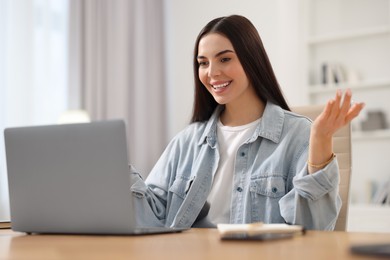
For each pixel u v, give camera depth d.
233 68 1.78
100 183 1.22
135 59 4.44
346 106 1.26
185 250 0.93
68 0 4.05
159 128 4.57
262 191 1.66
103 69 4.25
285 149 1.68
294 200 1.47
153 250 0.94
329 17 4.26
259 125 1.74
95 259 0.84
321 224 1.42
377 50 4.09
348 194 1.75
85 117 3.80
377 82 3.97
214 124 1.87
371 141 4.06
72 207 1.26
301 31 4.21
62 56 4.03
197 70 1.92
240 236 1.08
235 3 4.43
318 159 1.36
